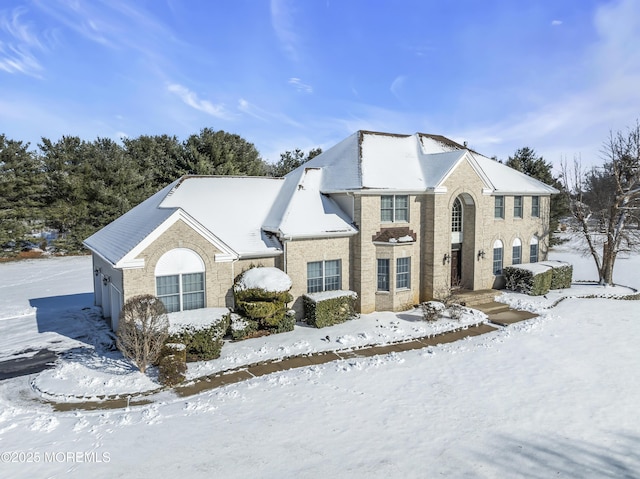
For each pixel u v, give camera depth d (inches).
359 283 870.4
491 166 1199.6
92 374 575.2
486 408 486.0
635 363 622.5
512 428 443.2
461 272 1044.5
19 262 1715.1
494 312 906.1
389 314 868.6
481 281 1039.0
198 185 895.7
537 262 1190.3
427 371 592.7
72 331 778.2
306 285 829.2
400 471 368.2
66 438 420.5
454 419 460.4
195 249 690.2
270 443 411.5
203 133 2142.0
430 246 932.6
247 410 478.3
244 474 362.0
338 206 913.5
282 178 1018.7
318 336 732.7
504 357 646.5
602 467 376.8
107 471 366.3
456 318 816.3
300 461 382.0
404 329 772.0
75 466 373.7
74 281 1315.2
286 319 754.2
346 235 858.1
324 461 382.0
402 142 1072.8
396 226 907.4
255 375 579.8
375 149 994.7
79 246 1926.7
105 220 1939.0
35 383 545.6
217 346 631.8
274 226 823.7
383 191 862.5
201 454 391.9
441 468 373.1
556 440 421.1
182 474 362.0
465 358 642.2
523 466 377.1
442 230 934.4
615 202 1182.9
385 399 506.9
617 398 512.4
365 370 595.2
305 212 853.8
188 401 502.3
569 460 387.2
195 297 704.4
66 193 1930.4
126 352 573.6
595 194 1740.9
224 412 473.1
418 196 930.7
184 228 679.7
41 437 422.9
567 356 650.2
